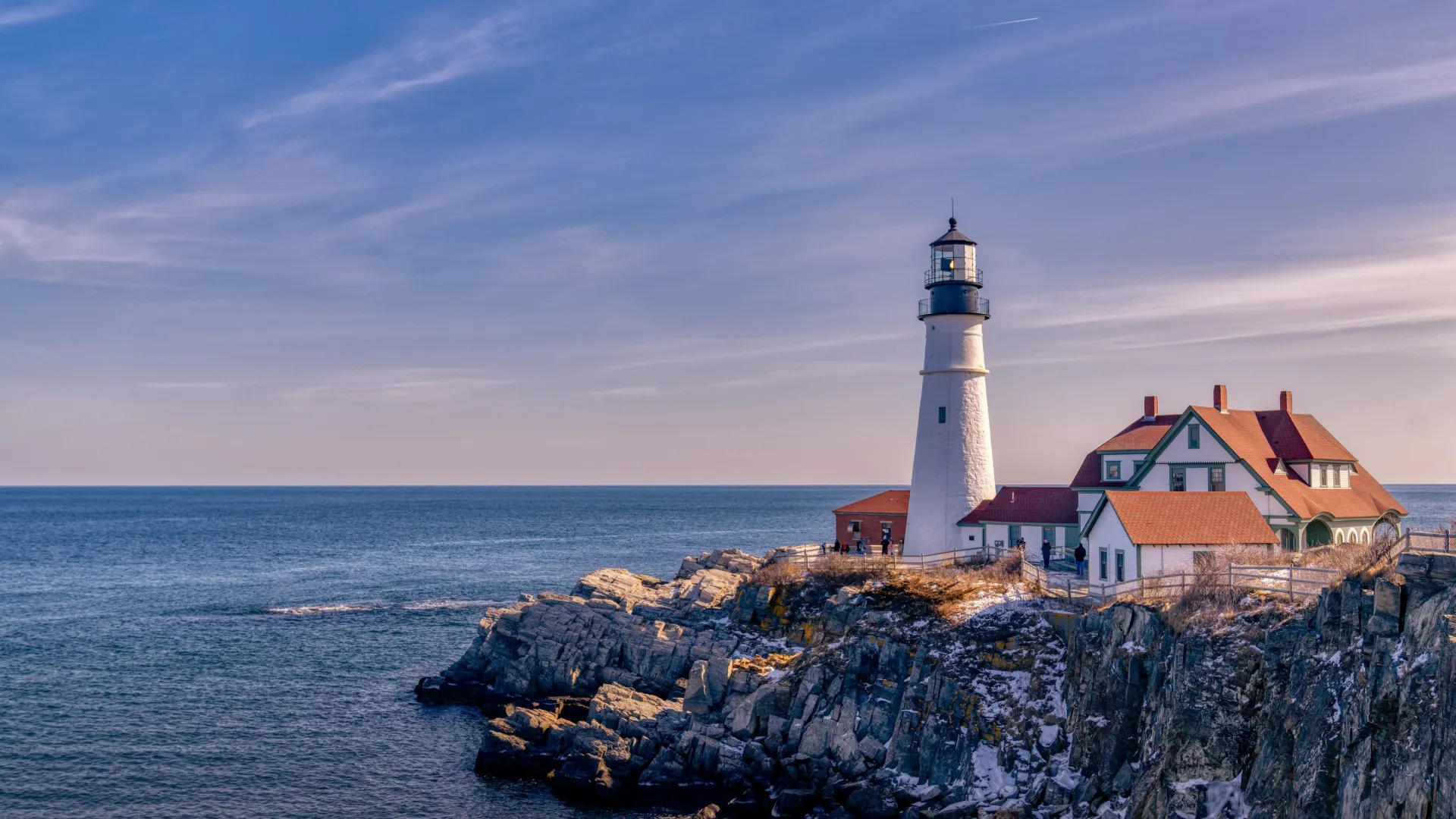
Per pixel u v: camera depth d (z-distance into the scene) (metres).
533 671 70.50
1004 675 51.81
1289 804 33.84
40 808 52.88
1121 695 44.44
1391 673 31.06
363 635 96.25
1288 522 62.66
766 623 71.50
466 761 59.59
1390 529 70.69
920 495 79.69
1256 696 38.69
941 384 79.38
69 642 93.06
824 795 50.28
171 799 54.19
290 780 56.72
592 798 53.56
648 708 60.41
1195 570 50.59
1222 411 69.38
